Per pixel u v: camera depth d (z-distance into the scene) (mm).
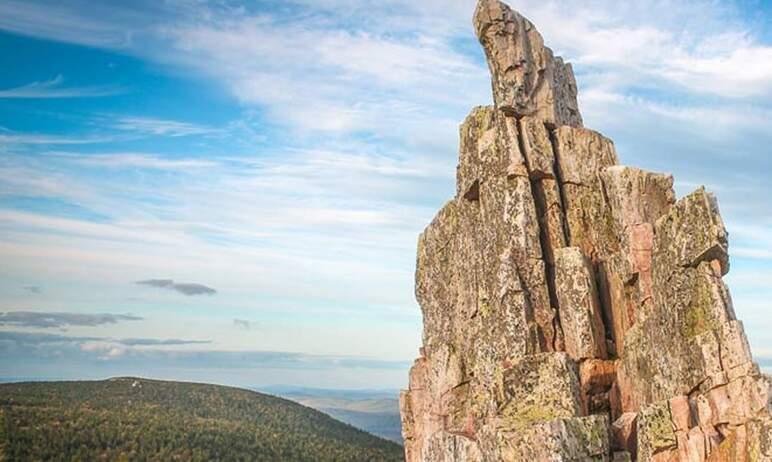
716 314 39750
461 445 45531
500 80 53875
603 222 51312
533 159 51125
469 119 55406
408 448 63656
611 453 41594
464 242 55188
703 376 39219
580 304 46969
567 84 59812
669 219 43438
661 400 41000
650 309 45875
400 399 65125
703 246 40844
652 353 43594
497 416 44000
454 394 53625
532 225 48938
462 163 55469
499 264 48562
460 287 55469
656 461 39469
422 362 61562
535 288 47812
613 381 46500
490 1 54906
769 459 34719
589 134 54344
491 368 47438
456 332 56031
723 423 38156
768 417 36031
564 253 48281
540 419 42125
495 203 50688
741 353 38156
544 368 43656
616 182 49688
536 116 54188
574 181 52906
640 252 47000
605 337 48094
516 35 54750
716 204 41750
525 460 40000
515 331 46469
